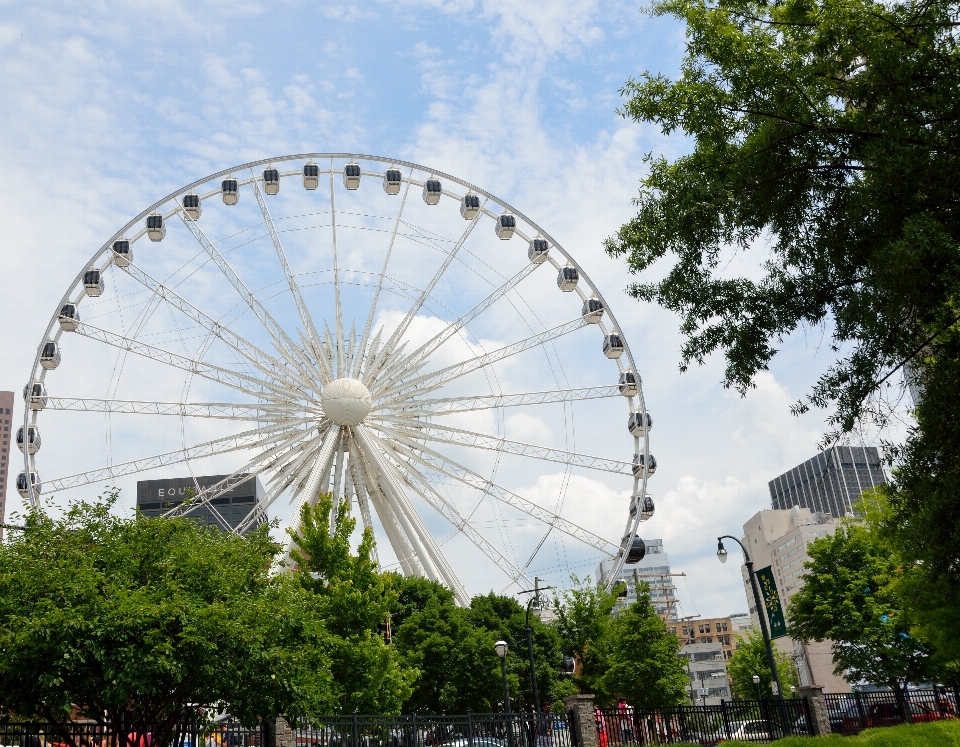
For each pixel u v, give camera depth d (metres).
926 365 21.41
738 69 22.05
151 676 25.73
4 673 25.06
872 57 19.77
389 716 32.97
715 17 22.05
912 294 18.81
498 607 66.50
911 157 18.83
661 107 23.66
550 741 35.91
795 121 21.23
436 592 64.88
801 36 21.61
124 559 28.89
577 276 67.31
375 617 40.53
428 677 57.78
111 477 58.84
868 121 20.72
